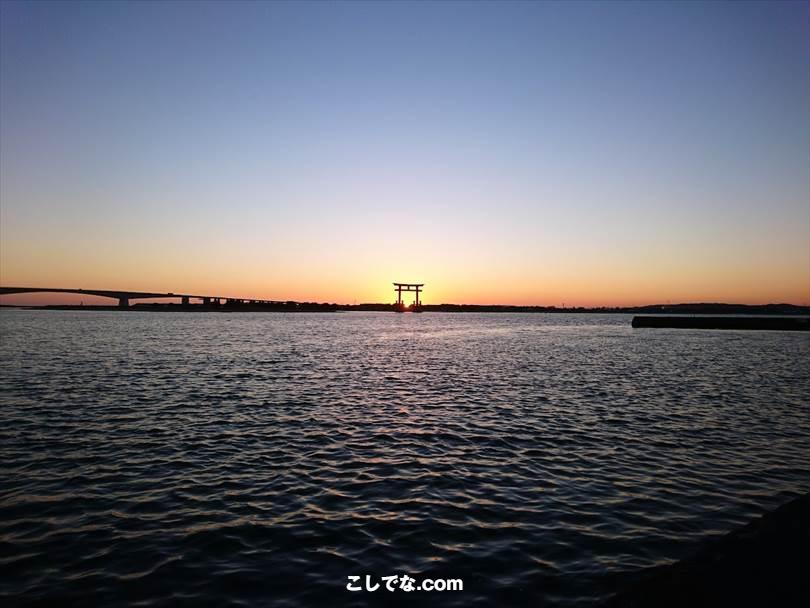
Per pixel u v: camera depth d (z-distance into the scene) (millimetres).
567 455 14859
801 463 14164
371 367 37781
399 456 14695
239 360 41031
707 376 33375
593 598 7430
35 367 34375
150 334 77375
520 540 9320
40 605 7180
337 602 7328
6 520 10047
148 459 14156
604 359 45125
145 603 7273
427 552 8859
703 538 9398
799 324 101000
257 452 14984
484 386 28500
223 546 9055
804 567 6152
